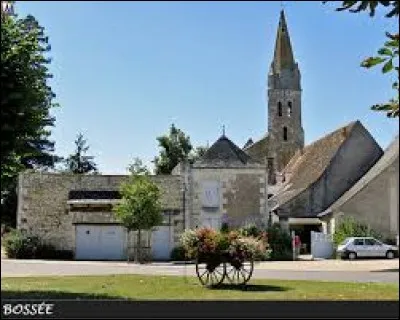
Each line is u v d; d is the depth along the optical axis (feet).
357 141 128.67
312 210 125.70
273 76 207.92
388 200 84.48
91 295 40.04
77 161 178.91
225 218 112.06
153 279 56.34
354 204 102.73
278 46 210.79
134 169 104.99
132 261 103.96
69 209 111.96
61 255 109.91
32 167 133.90
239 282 51.83
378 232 88.53
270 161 177.27
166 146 174.81
